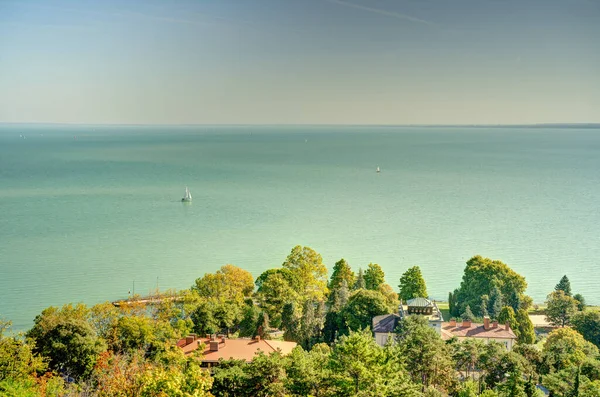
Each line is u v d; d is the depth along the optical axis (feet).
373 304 369.71
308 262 450.71
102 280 486.38
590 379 259.39
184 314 364.58
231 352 298.97
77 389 231.50
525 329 376.89
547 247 622.54
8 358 224.94
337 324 371.35
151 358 286.66
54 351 273.33
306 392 204.85
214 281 413.18
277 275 407.85
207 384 185.98
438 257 581.53
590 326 372.38
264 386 214.90
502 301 440.04
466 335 359.05
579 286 497.87
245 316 372.17
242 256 572.10
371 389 190.39
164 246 607.37
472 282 450.71
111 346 294.46
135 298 416.67
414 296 440.86
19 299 434.30
